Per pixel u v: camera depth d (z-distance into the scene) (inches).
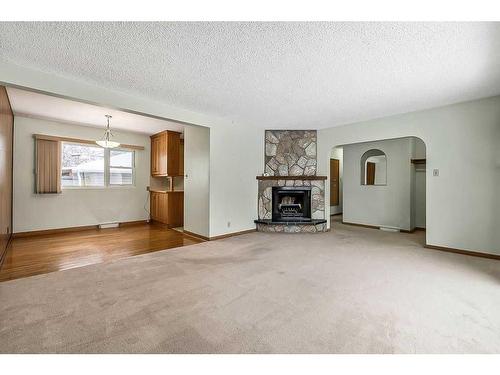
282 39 79.0
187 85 117.4
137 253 144.5
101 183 230.5
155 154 252.2
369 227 239.9
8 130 153.4
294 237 188.7
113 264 123.8
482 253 137.6
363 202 246.8
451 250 148.0
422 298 87.4
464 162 143.2
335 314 76.9
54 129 199.2
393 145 227.8
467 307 80.9
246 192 207.3
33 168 190.2
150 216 259.6
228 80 111.3
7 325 69.6
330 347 61.4
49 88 104.5
